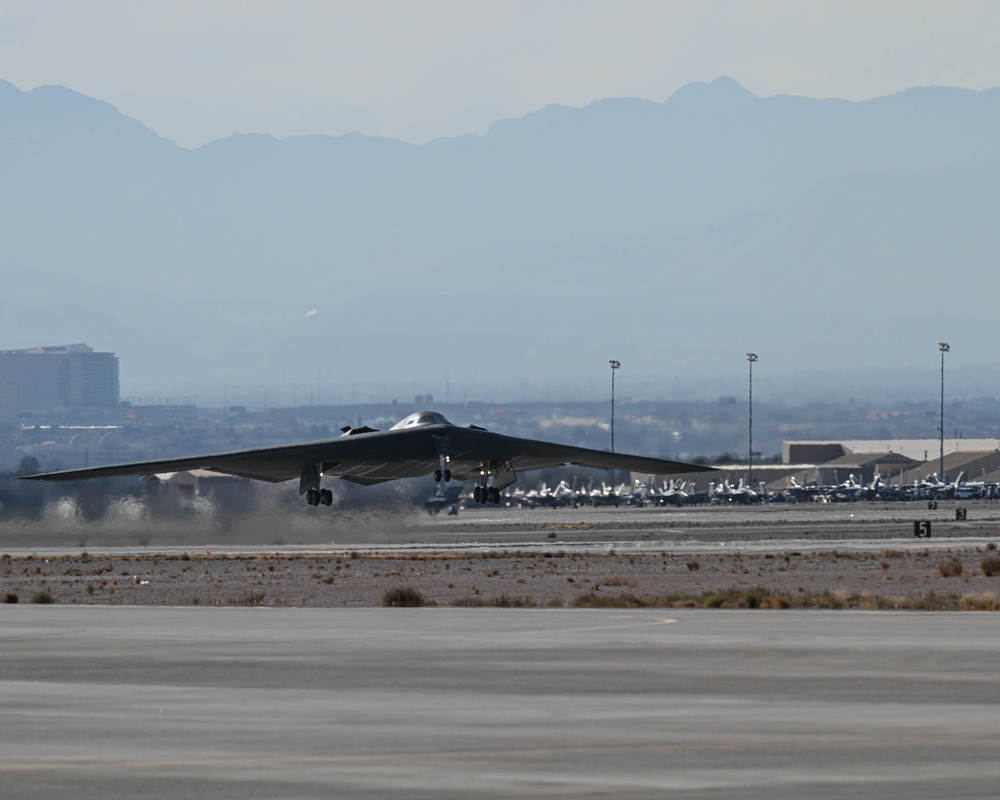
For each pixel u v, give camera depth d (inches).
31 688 3462.1
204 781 2445.9
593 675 3597.4
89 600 6697.8
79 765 2581.2
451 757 2625.5
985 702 3161.9
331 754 2662.4
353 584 7716.5
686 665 3764.8
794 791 2338.8
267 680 3563.0
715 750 2667.3
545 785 2394.2
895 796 2301.9
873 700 3196.4
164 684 3513.8
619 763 2564.0
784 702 3179.1
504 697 3280.0
